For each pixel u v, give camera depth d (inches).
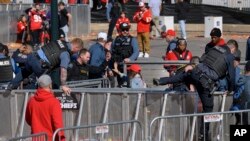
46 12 4178.2
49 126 1582.2
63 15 3759.8
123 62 2417.6
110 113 1845.5
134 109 1817.2
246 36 4753.9
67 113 1878.7
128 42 2455.7
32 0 5531.5
